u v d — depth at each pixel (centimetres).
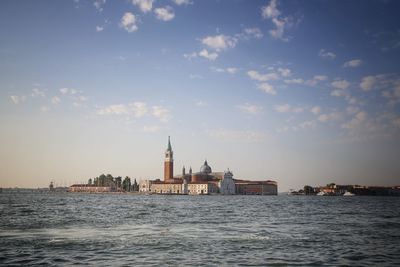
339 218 9794
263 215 10844
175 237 5756
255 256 4325
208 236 5894
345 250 4753
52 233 6181
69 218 9062
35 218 8925
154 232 6406
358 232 6575
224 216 10288
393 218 9888
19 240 5338
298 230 6844
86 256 4262
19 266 3819
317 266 3903
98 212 11481
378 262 4119
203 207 15650
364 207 16975
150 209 13575
